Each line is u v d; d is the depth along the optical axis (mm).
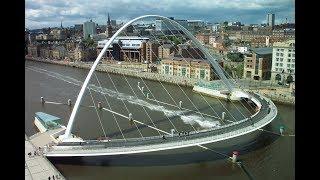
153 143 82938
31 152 83250
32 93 167875
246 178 76500
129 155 86250
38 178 69312
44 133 100312
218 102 153500
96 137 102688
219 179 76625
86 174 77312
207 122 120062
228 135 88500
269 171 79000
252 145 94812
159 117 125250
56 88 182125
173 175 77812
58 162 81938
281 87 161250
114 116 126188
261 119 105438
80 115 128000
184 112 133500
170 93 171875
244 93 150125
